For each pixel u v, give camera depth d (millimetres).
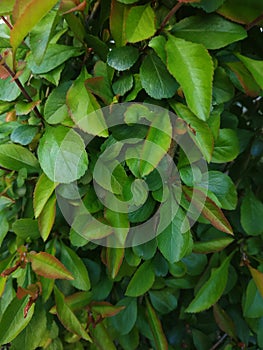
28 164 241
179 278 281
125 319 273
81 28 218
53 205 229
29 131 230
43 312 248
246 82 231
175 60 201
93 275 263
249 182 283
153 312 275
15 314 235
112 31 218
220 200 242
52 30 205
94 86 217
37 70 219
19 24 188
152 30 207
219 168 273
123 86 219
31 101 234
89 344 280
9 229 253
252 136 275
